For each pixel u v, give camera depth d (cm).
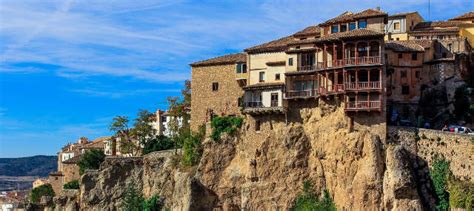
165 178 12000
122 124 14612
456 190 8569
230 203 10900
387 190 9019
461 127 9525
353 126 9650
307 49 10369
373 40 9469
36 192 16012
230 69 11769
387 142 9362
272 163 10506
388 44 10688
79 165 14825
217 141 11231
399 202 8844
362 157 9469
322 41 9925
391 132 9381
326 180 10062
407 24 11956
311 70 10212
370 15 10262
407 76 10500
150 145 13412
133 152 14488
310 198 10075
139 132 14375
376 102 9381
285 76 10538
